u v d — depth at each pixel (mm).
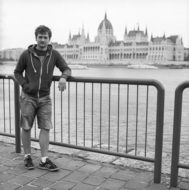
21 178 3584
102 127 10766
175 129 3283
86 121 12156
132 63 142875
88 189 3312
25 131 3885
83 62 153500
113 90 28047
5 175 3668
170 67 135375
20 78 3746
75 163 4070
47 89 3785
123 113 15328
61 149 4625
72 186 3383
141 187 3369
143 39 155000
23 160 4191
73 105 18219
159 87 3352
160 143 3416
